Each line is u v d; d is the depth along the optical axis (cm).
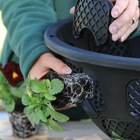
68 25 70
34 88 50
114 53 79
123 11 56
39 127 97
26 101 51
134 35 66
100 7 55
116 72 45
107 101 51
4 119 111
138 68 41
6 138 90
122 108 49
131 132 54
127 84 46
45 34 60
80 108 97
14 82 88
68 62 59
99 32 57
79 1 62
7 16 81
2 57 111
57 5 87
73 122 100
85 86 52
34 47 63
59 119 50
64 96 51
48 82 50
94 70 48
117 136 53
